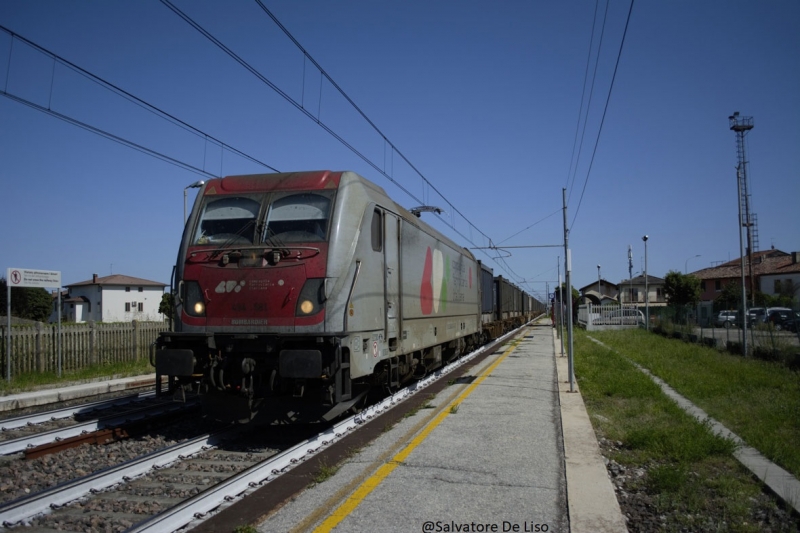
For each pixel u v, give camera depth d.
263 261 8.48
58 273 15.23
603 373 15.48
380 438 7.98
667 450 7.77
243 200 9.12
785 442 8.00
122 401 11.74
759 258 69.12
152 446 8.32
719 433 8.34
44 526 5.25
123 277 66.44
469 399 11.27
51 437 8.48
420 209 24.12
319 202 8.83
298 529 4.76
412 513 5.13
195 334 8.39
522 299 52.19
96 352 16.95
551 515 5.11
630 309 43.09
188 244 8.98
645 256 40.31
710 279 64.56
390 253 10.43
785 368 16.23
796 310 20.48
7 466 7.15
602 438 8.69
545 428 8.59
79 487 5.98
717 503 5.86
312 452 7.55
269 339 8.15
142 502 5.86
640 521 5.35
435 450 7.29
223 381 8.34
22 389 13.20
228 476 6.80
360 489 5.78
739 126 39.19
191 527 5.05
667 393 12.90
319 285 8.31
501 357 20.95
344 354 8.29
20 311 42.78
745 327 20.16
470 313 20.61
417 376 14.47
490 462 6.76
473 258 22.02
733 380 14.01
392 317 10.45
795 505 5.56
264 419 8.51
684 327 29.41
